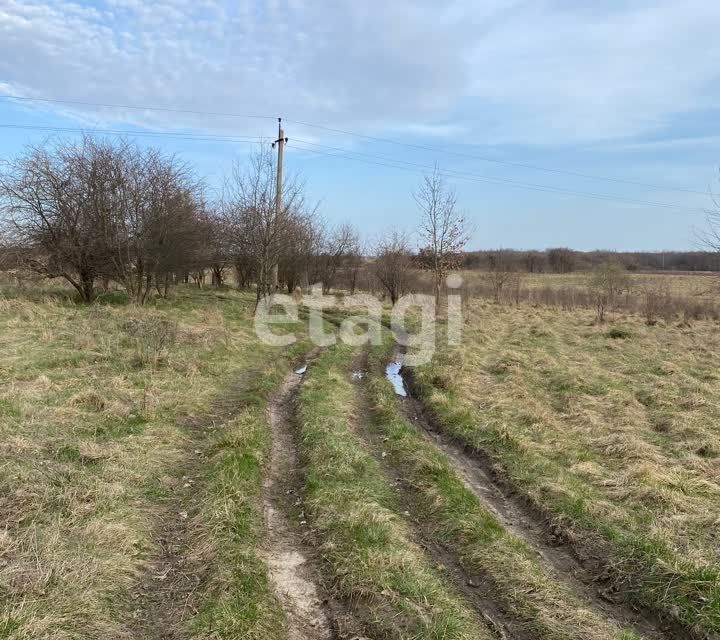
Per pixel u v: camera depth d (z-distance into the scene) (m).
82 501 4.89
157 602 3.86
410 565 4.37
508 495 6.04
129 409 7.30
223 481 5.49
